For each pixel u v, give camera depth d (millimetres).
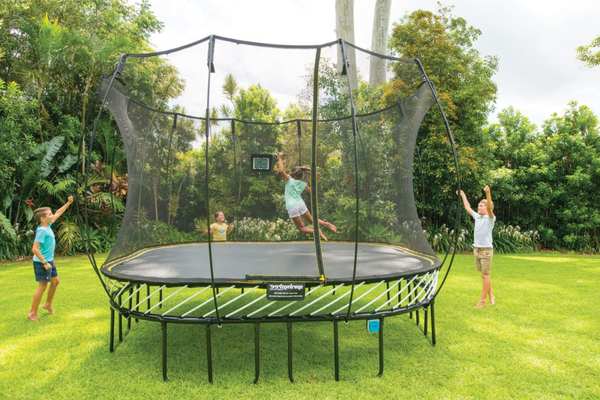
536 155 11875
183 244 5555
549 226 12258
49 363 3158
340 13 10781
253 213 6211
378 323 2971
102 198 9688
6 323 4184
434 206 10523
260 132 6234
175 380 2854
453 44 10180
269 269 3518
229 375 2936
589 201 11844
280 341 3703
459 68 9875
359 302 5191
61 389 2721
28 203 9062
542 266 8086
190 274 3258
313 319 2828
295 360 3236
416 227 4184
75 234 9156
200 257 4312
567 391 2678
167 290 5816
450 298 5270
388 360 3227
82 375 2941
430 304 3586
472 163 9867
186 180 5738
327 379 2873
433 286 3674
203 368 3066
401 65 9414
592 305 4891
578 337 3746
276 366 3111
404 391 2676
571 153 11758
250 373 2971
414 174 10414
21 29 9914
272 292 2820
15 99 8812
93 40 10023
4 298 5219
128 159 3949
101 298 5227
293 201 5340
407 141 4293
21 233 8984
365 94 9602
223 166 6152
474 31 10555
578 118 12188
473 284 6168
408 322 4297
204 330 4008
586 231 11844
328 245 5430
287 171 6172
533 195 11555
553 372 2980
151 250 4883
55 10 10656
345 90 7426
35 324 4152
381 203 5020
